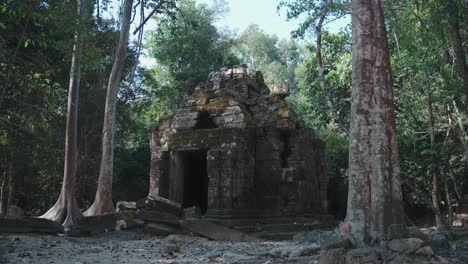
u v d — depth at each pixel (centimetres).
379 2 842
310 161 1856
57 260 814
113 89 1764
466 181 2514
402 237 729
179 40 3172
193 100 1956
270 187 1755
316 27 1378
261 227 1612
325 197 1944
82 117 2550
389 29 1752
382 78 809
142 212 1470
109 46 2073
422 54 1653
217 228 1400
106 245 1144
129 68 2716
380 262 680
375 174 771
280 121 1811
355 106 809
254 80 2081
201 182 2136
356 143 794
